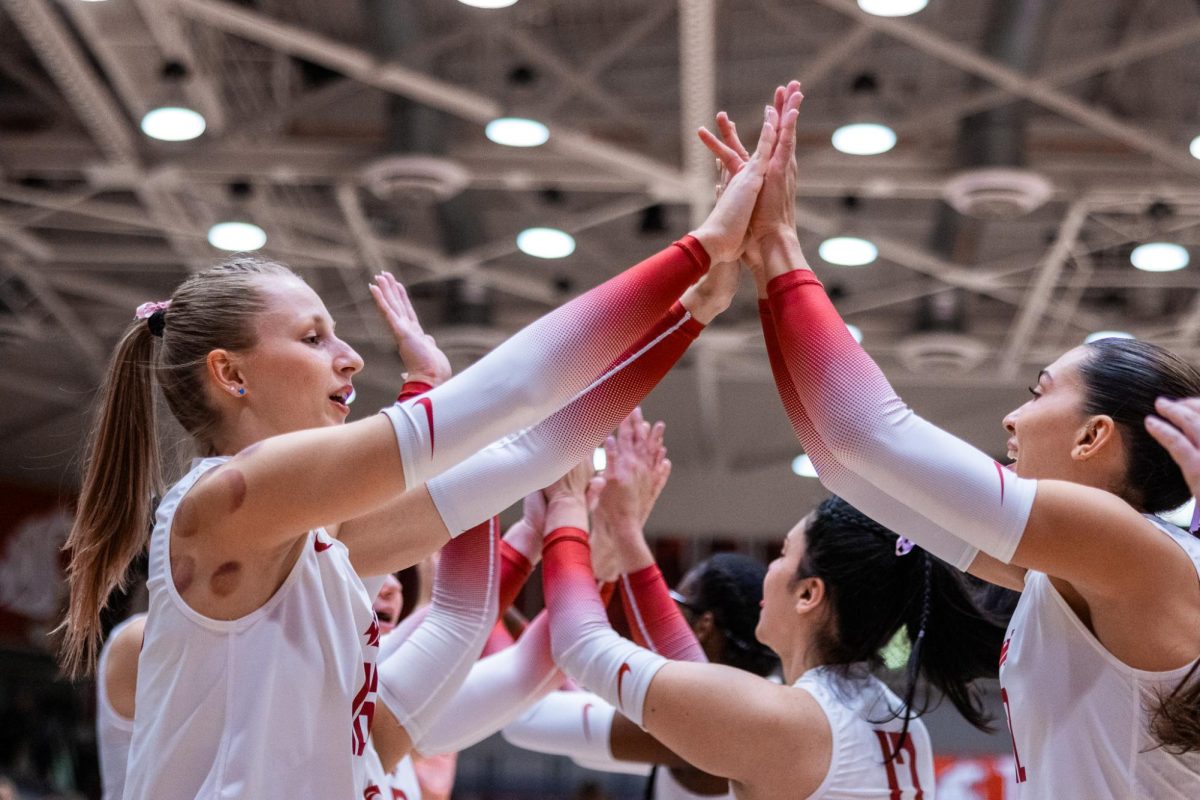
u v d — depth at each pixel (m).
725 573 2.83
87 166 8.16
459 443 1.67
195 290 1.82
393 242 9.02
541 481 2.03
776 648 2.28
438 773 3.01
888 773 2.03
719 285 2.09
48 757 11.82
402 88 7.08
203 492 1.65
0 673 12.16
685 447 13.44
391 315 2.27
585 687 2.18
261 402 1.78
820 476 2.04
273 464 1.62
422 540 1.99
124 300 10.23
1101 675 1.70
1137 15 7.27
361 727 1.76
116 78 7.25
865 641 2.15
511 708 2.38
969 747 8.41
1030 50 6.67
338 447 1.63
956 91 7.97
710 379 11.37
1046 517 1.66
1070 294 10.52
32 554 12.62
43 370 11.95
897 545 2.12
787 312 1.93
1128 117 8.10
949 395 11.95
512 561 2.40
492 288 10.33
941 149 7.99
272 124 7.61
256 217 8.89
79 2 6.49
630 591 2.46
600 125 8.20
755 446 13.36
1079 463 1.81
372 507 1.67
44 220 9.25
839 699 2.07
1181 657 1.67
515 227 9.73
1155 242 8.98
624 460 2.51
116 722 2.17
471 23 6.91
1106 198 8.39
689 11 6.14
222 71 7.89
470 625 2.19
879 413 1.78
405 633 2.32
